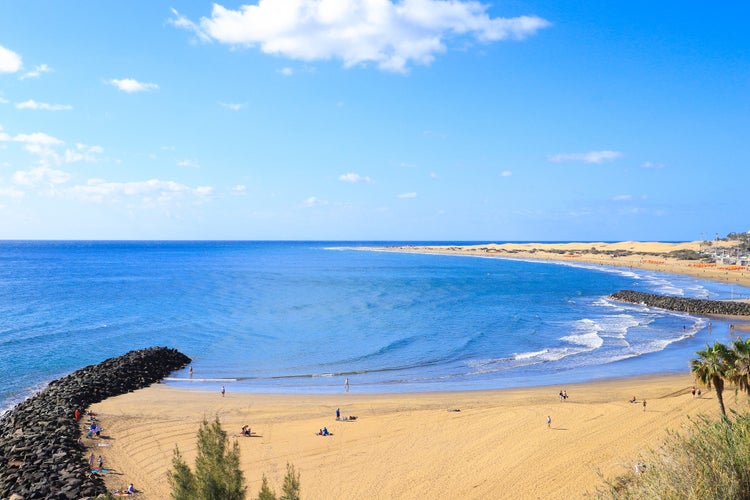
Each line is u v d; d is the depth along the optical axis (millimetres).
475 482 29203
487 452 33406
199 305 102938
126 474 30016
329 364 59812
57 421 36625
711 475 9859
